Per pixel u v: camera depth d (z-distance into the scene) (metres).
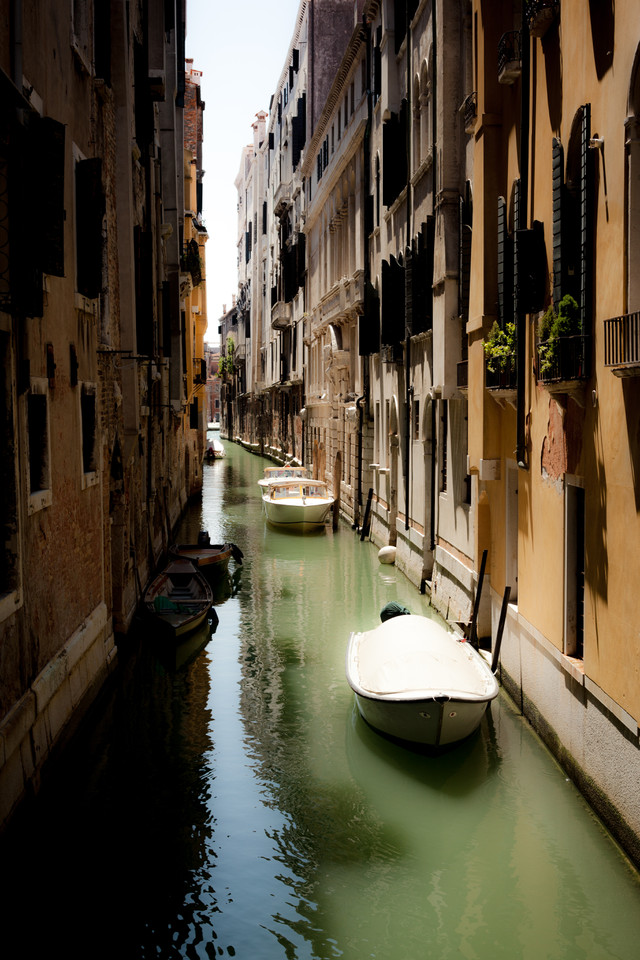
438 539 15.75
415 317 16.58
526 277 9.20
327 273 31.22
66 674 9.06
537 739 9.52
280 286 46.59
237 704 11.32
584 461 7.81
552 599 8.91
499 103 10.85
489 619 12.14
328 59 35.00
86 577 10.59
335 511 27.11
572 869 7.16
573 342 7.78
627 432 6.72
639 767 6.58
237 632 14.85
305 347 38.34
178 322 24.06
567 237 7.97
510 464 10.85
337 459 29.66
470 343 11.86
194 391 34.66
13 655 7.29
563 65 8.30
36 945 6.34
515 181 10.21
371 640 11.07
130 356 13.75
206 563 18.66
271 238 53.47
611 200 7.07
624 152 6.75
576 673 8.02
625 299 6.75
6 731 6.80
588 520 7.71
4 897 6.65
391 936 6.43
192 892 7.04
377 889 7.07
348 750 9.85
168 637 13.19
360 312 24.92
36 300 7.46
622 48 6.78
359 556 21.86
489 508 12.17
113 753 9.77
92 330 11.02
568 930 6.47
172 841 7.83
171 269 23.83
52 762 8.31
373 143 22.05
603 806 7.41
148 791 8.83
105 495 12.03
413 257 16.45
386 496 21.34
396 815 8.32
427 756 9.17
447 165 13.88
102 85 11.49
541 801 8.16
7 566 7.35
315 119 35.28
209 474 46.53
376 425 23.38
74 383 9.88
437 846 7.74
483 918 6.65
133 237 13.98
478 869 7.33
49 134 7.50
